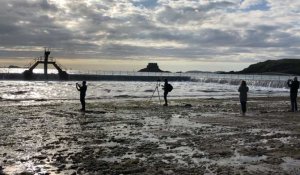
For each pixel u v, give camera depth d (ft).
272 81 282.56
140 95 165.37
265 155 41.93
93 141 49.78
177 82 396.57
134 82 365.20
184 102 125.80
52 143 48.11
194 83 368.68
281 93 196.34
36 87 233.14
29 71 359.05
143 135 55.16
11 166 36.01
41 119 74.13
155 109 98.58
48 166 36.11
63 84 284.00
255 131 59.93
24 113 84.89
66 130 59.82
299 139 52.60
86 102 122.11
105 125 66.28
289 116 83.20
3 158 39.37
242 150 44.27
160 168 35.76
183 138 52.65
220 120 74.64
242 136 54.65
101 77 397.19
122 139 51.24
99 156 40.63
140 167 35.83
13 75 354.95
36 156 40.19
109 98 144.05
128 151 43.47
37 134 55.36
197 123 69.72
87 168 35.29
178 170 35.01
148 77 415.85
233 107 107.04
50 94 171.94
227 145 47.50
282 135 55.72
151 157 40.34
